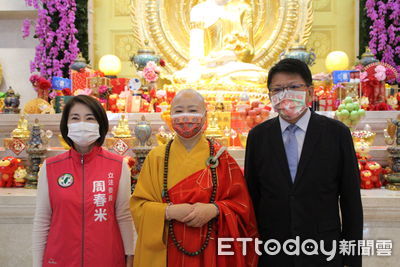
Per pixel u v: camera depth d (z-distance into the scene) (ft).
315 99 13.60
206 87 16.12
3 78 21.58
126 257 6.82
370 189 10.30
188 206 6.04
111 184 6.56
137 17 20.11
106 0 21.52
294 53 16.17
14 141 11.70
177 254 6.20
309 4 19.58
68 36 18.98
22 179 11.02
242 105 12.13
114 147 11.23
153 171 6.50
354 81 13.44
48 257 6.30
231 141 12.17
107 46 21.50
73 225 6.29
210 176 6.33
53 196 6.39
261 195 6.67
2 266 9.43
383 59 17.92
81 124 6.48
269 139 6.56
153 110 14.76
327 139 6.32
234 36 17.93
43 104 13.98
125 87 15.40
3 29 22.00
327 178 6.23
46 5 19.08
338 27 20.92
